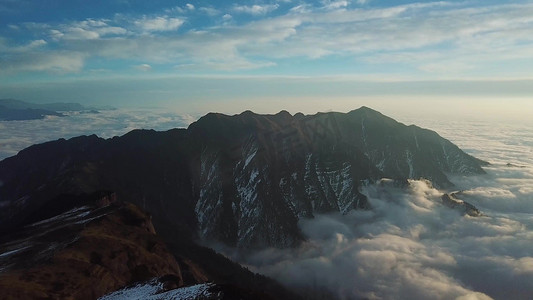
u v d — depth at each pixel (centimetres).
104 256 8200
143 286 7012
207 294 5403
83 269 7419
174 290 5831
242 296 5244
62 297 6391
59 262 7475
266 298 5425
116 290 7319
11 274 6806
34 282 6581
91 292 6912
